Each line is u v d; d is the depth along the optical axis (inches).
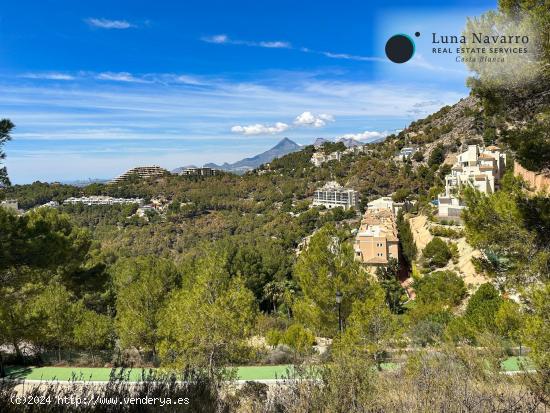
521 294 306.3
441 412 157.9
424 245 1943.9
